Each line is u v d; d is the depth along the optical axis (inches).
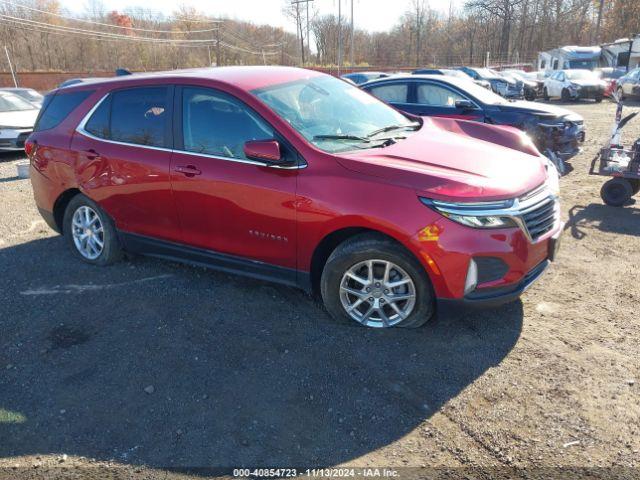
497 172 138.5
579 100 997.2
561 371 125.3
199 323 154.2
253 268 159.6
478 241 127.1
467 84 354.3
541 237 137.6
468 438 106.3
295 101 161.3
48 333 152.9
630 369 125.1
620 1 2305.6
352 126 163.0
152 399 122.3
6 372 135.3
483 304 131.6
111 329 153.4
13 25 2036.2
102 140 184.5
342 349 137.6
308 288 152.5
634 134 502.9
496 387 120.6
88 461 105.0
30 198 306.3
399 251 133.6
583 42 2696.9
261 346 141.1
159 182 168.6
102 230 193.9
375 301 142.5
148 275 188.5
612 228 226.5
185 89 166.7
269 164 144.8
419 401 117.3
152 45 2694.4
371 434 108.8
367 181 134.2
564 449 102.0
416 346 137.4
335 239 145.3
